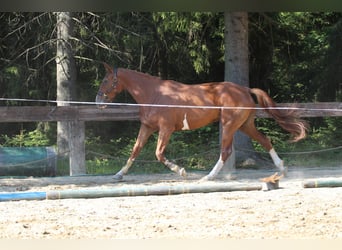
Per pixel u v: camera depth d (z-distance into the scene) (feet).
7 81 61.31
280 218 27.07
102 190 32.91
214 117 40.86
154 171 52.54
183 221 26.66
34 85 61.57
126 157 60.59
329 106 46.91
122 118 45.73
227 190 34.55
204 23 58.44
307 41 68.39
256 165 49.90
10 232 24.59
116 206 30.25
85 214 28.25
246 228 25.18
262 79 67.10
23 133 66.49
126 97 65.05
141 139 41.14
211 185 34.63
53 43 56.39
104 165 56.13
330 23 69.77
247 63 50.52
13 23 58.49
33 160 44.98
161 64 64.39
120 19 57.36
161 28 57.82
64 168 52.65
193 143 62.44
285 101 69.62
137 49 60.64
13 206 30.37
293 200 31.35
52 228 25.32
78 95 63.77
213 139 63.10
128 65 60.13
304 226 25.45
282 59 66.85
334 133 65.05
